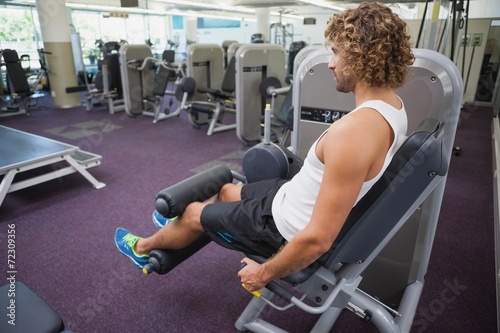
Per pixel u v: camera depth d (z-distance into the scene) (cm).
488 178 336
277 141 367
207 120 525
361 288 165
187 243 135
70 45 638
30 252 214
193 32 1359
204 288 184
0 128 364
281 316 167
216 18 1454
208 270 199
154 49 1266
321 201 85
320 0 776
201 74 505
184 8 1091
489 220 257
